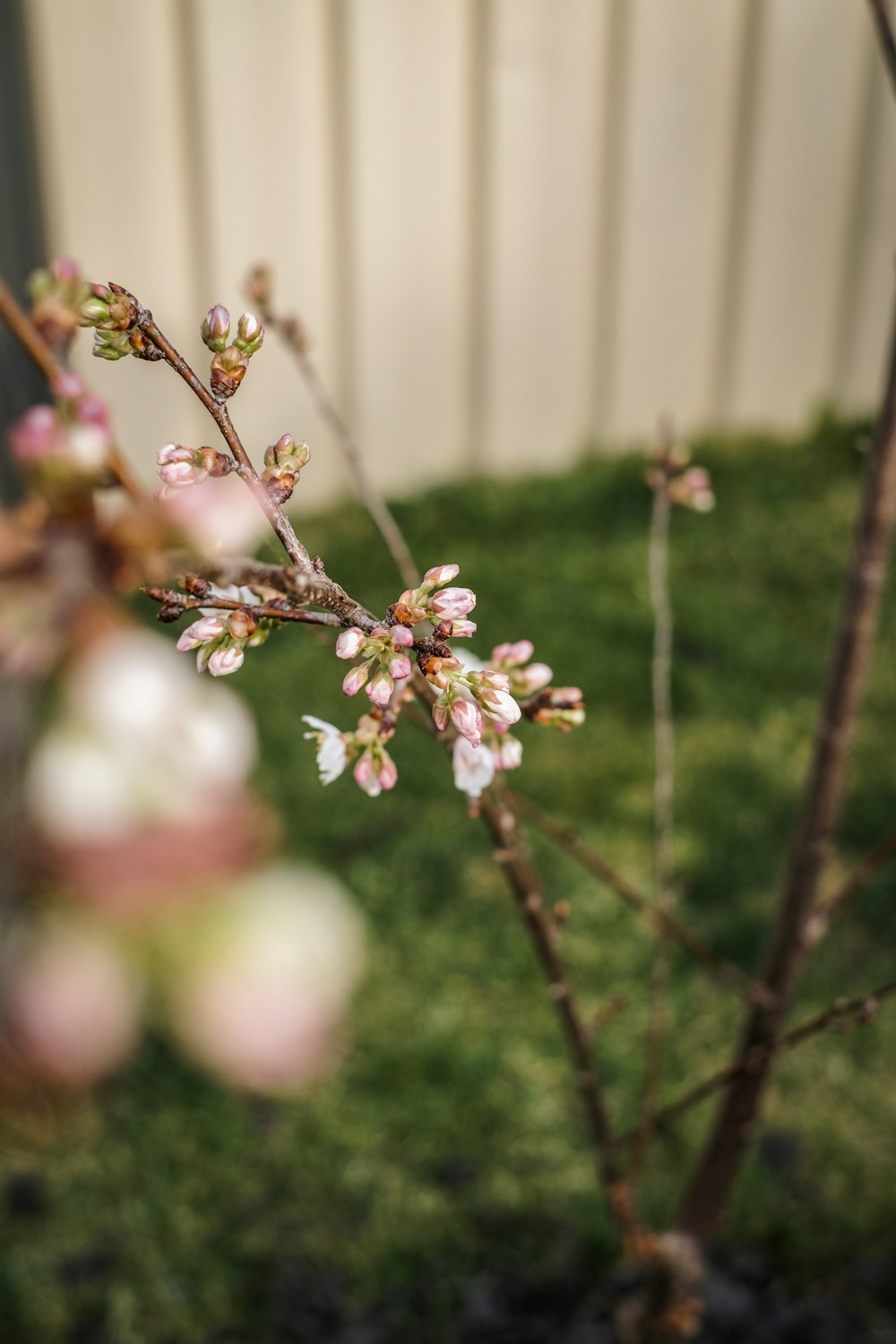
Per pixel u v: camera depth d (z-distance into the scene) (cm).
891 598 204
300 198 215
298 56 206
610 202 243
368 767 50
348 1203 115
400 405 238
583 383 255
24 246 195
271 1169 118
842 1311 104
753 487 248
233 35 200
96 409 26
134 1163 118
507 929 142
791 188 259
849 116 259
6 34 185
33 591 19
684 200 250
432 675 46
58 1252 111
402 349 235
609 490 242
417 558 219
